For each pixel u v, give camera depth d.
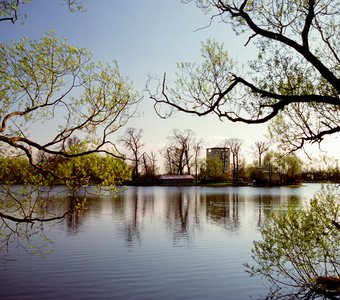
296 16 7.94
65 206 38.78
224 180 111.25
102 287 13.84
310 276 13.12
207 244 22.00
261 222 31.95
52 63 7.38
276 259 11.69
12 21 7.00
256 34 7.59
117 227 28.30
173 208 43.78
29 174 7.91
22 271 15.68
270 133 9.98
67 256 18.39
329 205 10.62
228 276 15.30
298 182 106.88
